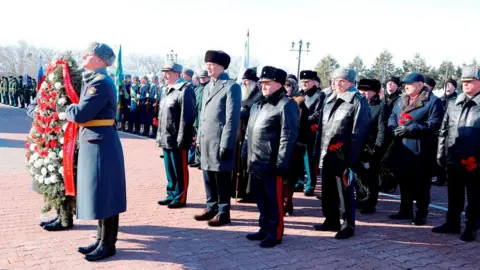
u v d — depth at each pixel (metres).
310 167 7.00
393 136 5.66
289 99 4.45
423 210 5.57
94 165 3.86
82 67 4.18
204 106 5.32
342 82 4.84
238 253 4.34
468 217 5.05
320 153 5.16
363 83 5.91
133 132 15.88
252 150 4.57
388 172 5.96
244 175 6.35
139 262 3.99
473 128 4.87
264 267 3.99
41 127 4.49
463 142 4.93
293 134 4.39
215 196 5.49
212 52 5.21
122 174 4.05
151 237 4.73
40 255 4.07
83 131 3.91
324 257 4.32
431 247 4.74
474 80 4.84
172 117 5.88
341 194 4.93
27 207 5.66
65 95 4.35
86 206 3.87
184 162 5.99
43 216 5.25
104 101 3.81
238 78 9.29
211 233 4.96
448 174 5.19
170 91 5.98
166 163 6.15
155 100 14.23
